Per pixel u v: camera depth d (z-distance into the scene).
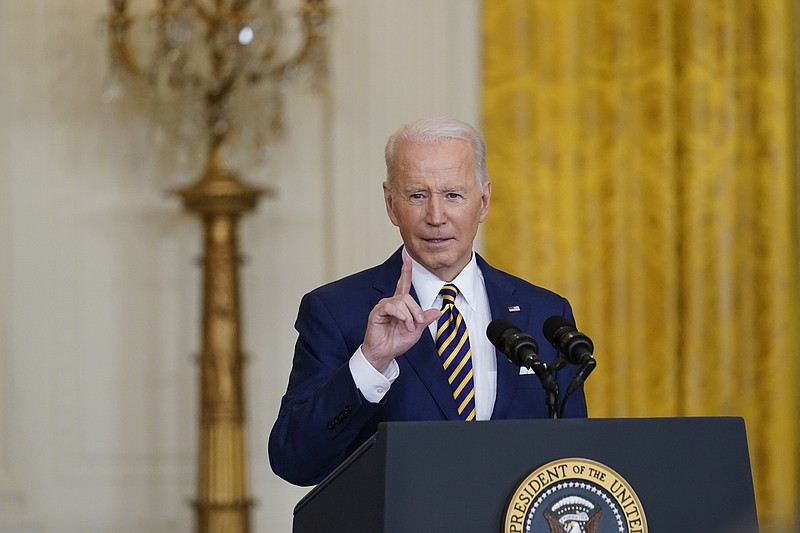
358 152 16.84
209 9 16.08
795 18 16.78
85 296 16.75
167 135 16.72
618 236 16.62
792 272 16.81
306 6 15.35
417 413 7.82
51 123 16.67
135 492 16.77
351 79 16.84
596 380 16.59
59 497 16.61
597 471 5.73
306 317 8.23
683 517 5.86
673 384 16.66
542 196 16.56
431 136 7.84
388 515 5.52
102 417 16.77
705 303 16.70
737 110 16.75
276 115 15.96
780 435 16.70
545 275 16.56
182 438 16.91
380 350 7.01
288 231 16.94
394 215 8.04
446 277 8.21
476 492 5.63
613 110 16.62
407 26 16.84
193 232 16.92
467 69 16.81
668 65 16.64
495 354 8.18
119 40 15.15
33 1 16.62
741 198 16.80
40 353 16.66
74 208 16.72
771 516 16.67
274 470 7.77
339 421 7.11
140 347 16.86
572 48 16.58
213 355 15.20
